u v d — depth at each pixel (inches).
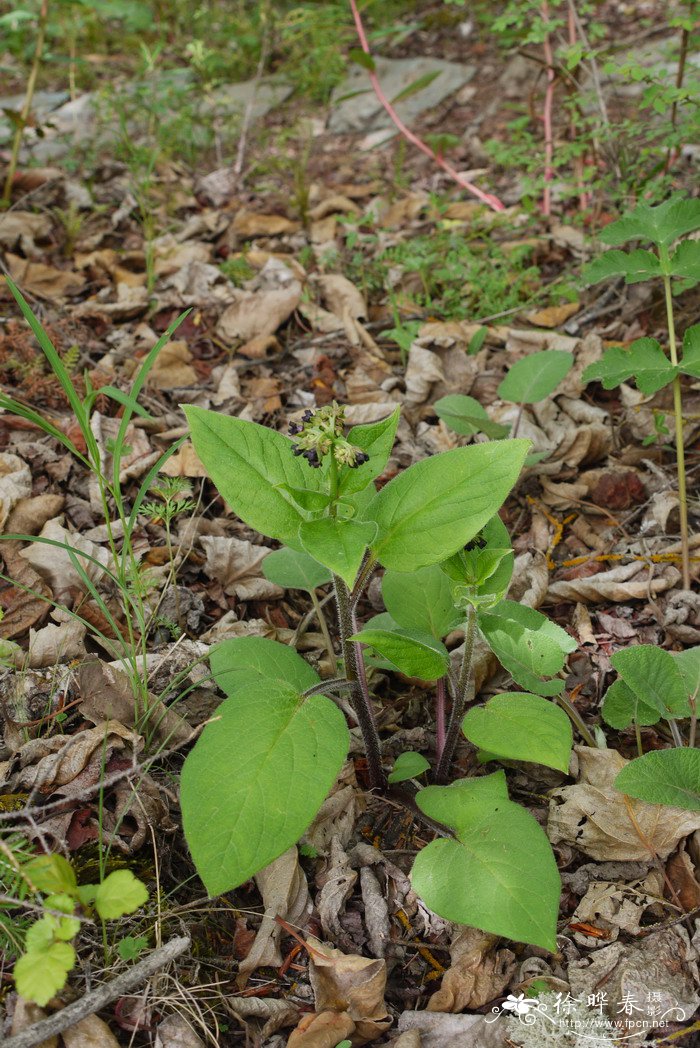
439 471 26.2
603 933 26.8
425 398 40.8
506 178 56.8
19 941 25.2
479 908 24.7
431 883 25.5
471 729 26.5
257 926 27.0
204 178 59.4
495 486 25.7
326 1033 25.1
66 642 31.4
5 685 29.8
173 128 60.0
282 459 26.5
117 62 75.8
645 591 33.5
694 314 41.6
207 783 24.7
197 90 68.0
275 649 29.5
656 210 32.9
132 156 55.6
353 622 27.5
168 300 46.1
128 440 38.3
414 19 76.4
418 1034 25.2
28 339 41.3
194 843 24.1
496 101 64.7
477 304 45.5
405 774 28.4
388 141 62.9
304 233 53.2
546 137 50.6
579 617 33.4
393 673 32.6
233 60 71.8
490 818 26.3
